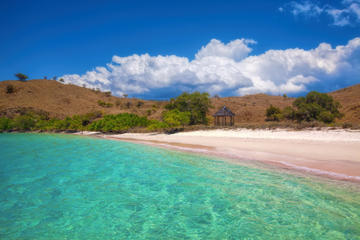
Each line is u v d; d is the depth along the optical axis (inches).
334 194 314.0
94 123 2053.4
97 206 309.3
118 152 805.2
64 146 1021.2
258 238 217.6
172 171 489.1
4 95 3937.0
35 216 281.6
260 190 346.0
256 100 5354.3
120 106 4709.6
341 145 649.6
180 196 337.7
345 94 3666.3
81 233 238.7
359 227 230.8
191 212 282.4
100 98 5516.7
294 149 649.6
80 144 1112.2
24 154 777.6
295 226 237.8
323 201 293.6
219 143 900.6
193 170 488.7
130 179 438.6
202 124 1754.4
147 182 413.7
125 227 250.1
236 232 231.0
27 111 3048.7
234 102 4434.1
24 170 530.9
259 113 2876.5
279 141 810.2
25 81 5022.1
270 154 609.3
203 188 369.1
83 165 581.6
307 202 293.6
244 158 584.1
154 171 496.7
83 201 329.1
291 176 405.4
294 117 1884.8
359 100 3002.0
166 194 348.5
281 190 339.6
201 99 1681.8
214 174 446.3
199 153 699.4
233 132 1181.1
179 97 1706.4
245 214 271.1
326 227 233.1
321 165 462.6
